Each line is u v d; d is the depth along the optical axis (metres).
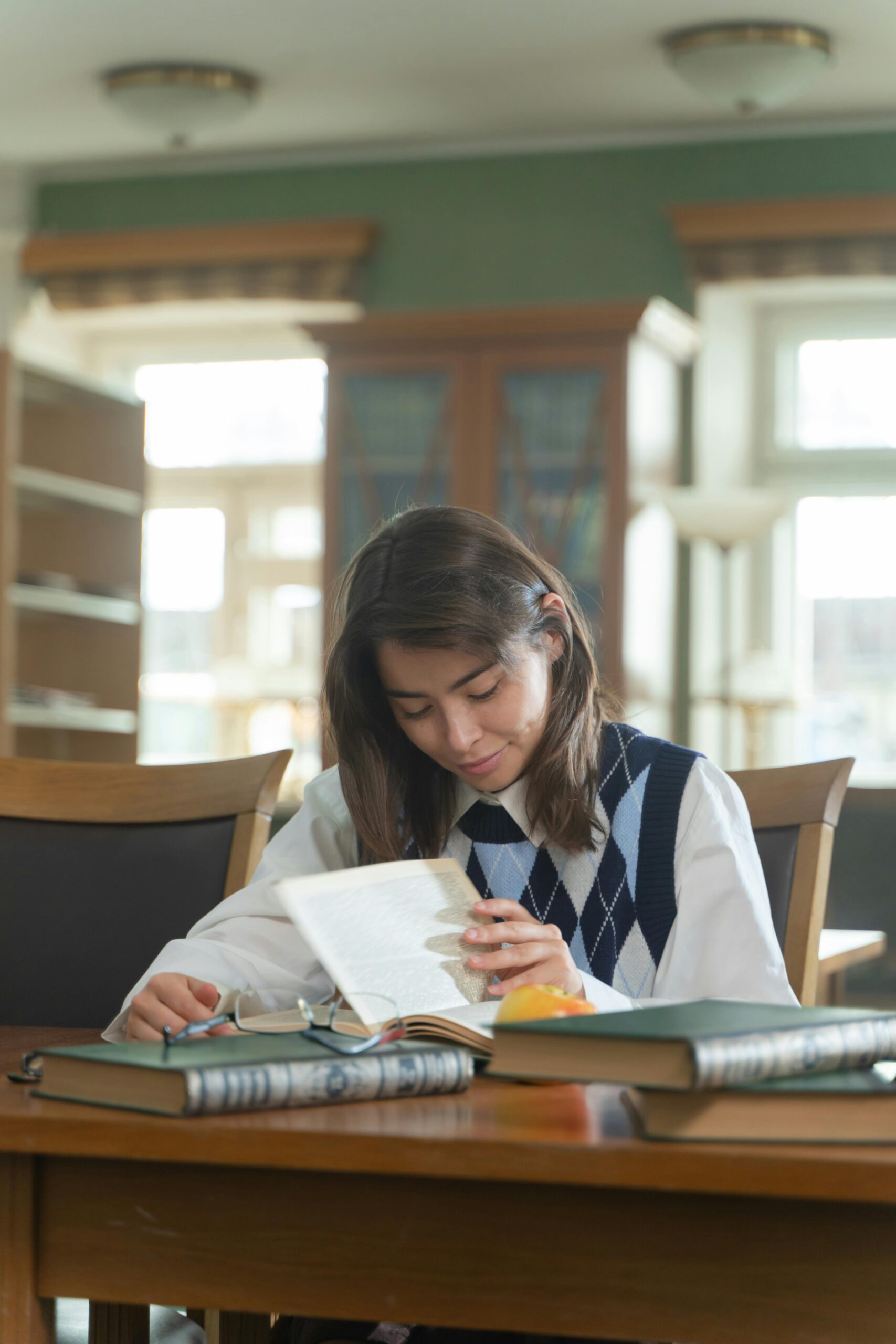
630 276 5.50
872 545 5.65
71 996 1.63
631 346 4.89
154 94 4.93
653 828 1.41
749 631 5.71
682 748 1.47
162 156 5.81
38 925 1.65
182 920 1.62
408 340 5.06
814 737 5.65
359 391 5.11
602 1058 0.81
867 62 4.83
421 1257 0.81
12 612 4.48
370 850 1.47
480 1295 0.80
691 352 5.39
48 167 5.94
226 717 6.18
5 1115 0.83
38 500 4.83
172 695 6.23
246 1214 0.83
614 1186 0.77
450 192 5.64
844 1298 0.77
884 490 5.63
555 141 5.55
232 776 1.68
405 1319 0.81
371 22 4.62
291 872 1.48
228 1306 0.83
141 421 5.02
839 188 5.34
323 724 1.55
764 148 5.40
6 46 4.81
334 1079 0.87
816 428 5.71
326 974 1.34
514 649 1.31
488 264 5.60
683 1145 0.77
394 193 5.69
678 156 5.47
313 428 6.18
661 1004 1.17
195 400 6.27
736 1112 0.78
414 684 1.32
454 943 1.13
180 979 1.19
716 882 1.36
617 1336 0.79
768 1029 0.81
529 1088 0.95
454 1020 1.00
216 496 6.25
